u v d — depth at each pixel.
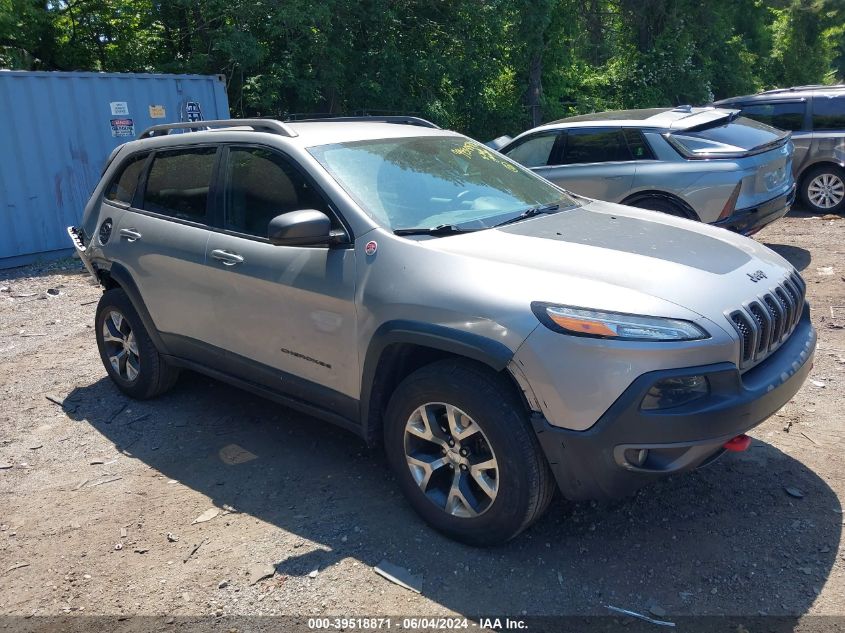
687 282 3.07
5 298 8.20
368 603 2.97
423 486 3.38
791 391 3.21
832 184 10.27
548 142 8.14
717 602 2.88
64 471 4.21
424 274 3.25
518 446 2.98
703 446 2.86
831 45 32.78
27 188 9.77
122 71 14.65
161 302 4.58
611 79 21.73
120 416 4.92
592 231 3.64
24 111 9.62
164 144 4.79
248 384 4.26
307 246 3.55
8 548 3.49
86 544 3.49
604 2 22.91
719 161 7.00
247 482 3.98
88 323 7.17
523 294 3.00
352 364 3.53
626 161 7.49
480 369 3.11
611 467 2.89
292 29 13.48
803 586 2.94
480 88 16.48
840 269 7.44
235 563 3.28
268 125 4.14
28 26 13.45
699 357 2.83
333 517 3.59
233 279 4.03
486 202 3.98
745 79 24.84
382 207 3.66
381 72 14.75
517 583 3.04
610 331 2.81
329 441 4.41
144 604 3.05
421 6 15.48
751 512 3.44
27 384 5.58
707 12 22.94
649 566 3.11
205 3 13.51
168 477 4.08
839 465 3.78
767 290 3.27
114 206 5.06
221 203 4.25
